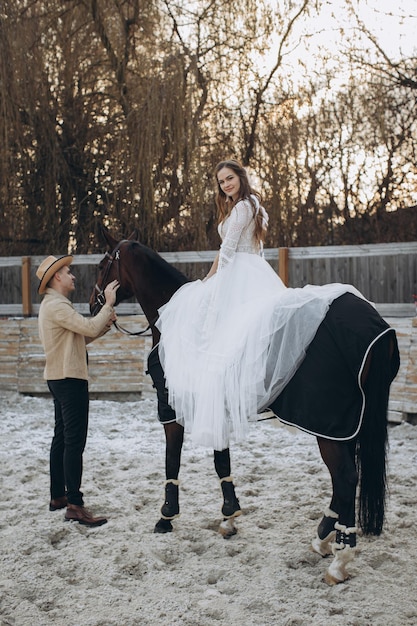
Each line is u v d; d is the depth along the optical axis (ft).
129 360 29.04
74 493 14.21
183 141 36.58
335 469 10.68
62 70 39.91
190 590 10.83
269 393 11.02
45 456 19.94
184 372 12.04
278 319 11.15
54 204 40.01
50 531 13.43
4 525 14.10
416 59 38.27
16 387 30.32
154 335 14.11
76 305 32.83
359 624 9.54
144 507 15.31
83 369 14.34
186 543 12.86
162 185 37.88
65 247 40.68
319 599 10.37
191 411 11.93
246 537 13.17
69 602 10.44
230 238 12.44
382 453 10.59
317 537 12.25
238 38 38.99
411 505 15.19
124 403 28.07
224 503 13.21
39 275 14.76
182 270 30.78
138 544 12.78
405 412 23.47
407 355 23.75
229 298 12.22
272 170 38.65
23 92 38.60
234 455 19.90
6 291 33.88
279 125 39.11
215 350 11.76
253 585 10.93
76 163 40.52
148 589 10.93
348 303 11.07
